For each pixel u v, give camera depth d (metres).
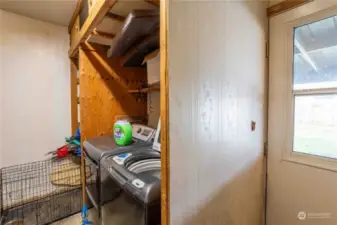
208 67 1.04
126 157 1.40
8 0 2.23
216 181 1.12
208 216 1.08
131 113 2.47
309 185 1.40
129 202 1.03
